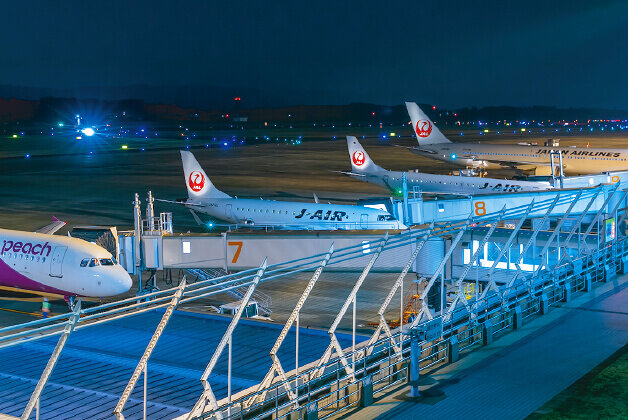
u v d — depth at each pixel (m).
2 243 47.88
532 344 28.06
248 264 48.16
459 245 45.16
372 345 23.11
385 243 22.16
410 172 96.50
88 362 26.20
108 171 140.38
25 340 13.19
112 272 45.81
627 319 31.09
